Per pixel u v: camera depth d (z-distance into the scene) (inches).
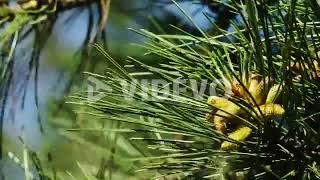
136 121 18.7
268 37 17.3
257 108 18.1
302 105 18.7
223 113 18.5
